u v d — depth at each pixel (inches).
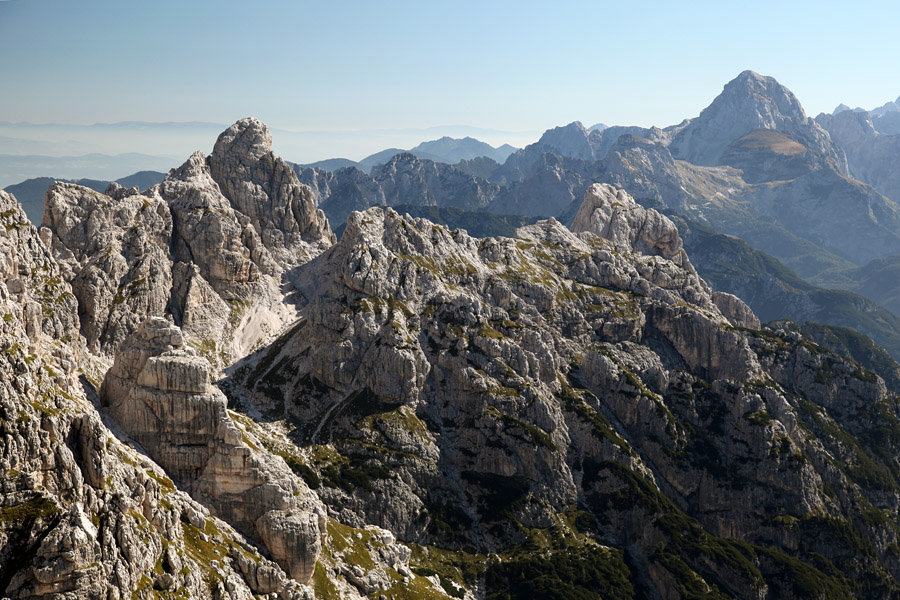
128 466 6983.3
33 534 5723.4
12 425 6072.8
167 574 6441.9
